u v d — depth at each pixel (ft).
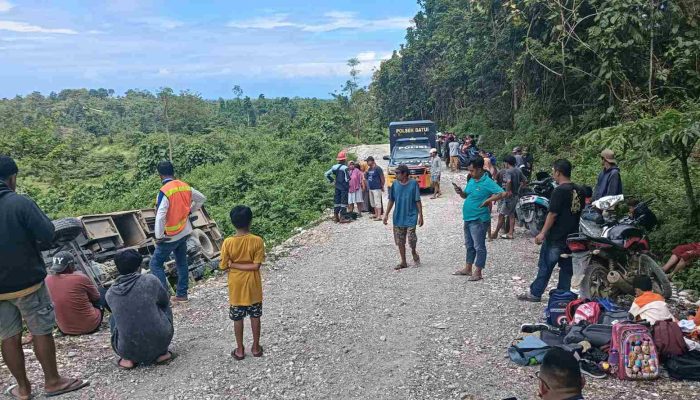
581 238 21.57
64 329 21.93
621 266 22.38
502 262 30.78
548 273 22.93
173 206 24.66
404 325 21.71
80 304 21.93
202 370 17.98
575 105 70.18
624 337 16.06
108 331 22.80
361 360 18.48
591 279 22.08
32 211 14.94
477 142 91.04
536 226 36.78
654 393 15.02
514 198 36.24
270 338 20.86
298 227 49.90
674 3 52.44
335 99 228.22
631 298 22.98
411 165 59.82
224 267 18.60
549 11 66.08
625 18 52.08
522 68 77.87
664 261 27.50
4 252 14.73
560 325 19.47
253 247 18.57
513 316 21.98
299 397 15.98
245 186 73.26
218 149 116.16
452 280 27.68
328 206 59.72
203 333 21.75
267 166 93.25
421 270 30.17
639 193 35.99
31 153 87.76
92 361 19.02
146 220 37.52
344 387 16.53
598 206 24.97
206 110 189.06
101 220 32.71
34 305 15.55
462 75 118.01
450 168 81.97
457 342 19.66
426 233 40.57
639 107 53.93
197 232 39.68
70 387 16.51
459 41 111.14
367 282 28.45
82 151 128.16
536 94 79.41
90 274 28.96
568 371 9.24
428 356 18.54
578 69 62.03
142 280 18.07
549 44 67.05
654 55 55.36
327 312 23.85
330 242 40.32
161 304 18.72
